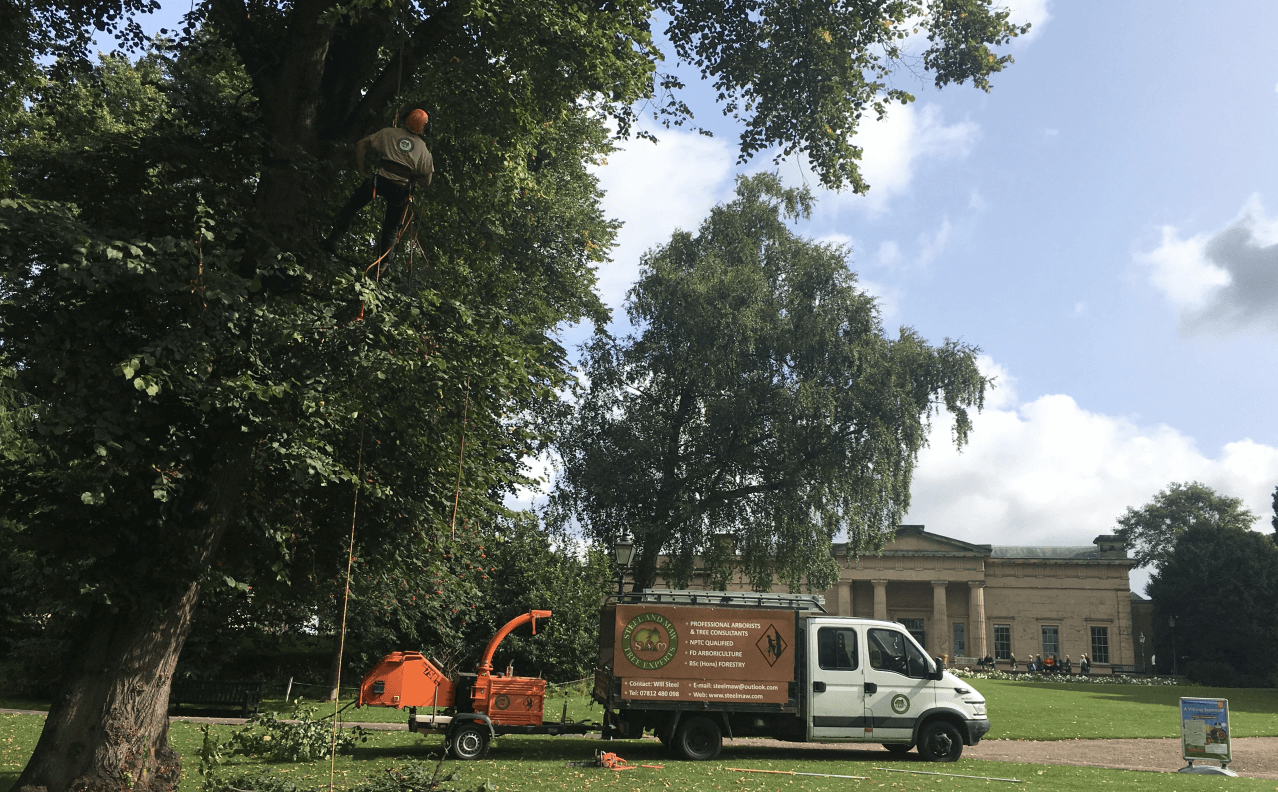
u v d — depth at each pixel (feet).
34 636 80.28
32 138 55.36
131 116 47.67
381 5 35.04
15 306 29.40
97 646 32.42
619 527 100.78
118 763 31.50
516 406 44.80
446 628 81.92
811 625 50.90
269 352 33.12
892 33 59.00
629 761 47.57
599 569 98.99
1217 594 192.13
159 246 28.99
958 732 50.16
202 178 37.24
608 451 102.73
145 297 29.45
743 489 103.45
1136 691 130.31
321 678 86.07
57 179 37.42
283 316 32.89
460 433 39.63
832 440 101.65
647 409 104.73
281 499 38.99
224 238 32.71
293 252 34.60
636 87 40.27
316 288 35.42
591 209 88.63
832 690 50.03
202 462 33.14
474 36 38.86
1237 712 99.71
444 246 48.42
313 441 34.01
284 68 37.70
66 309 29.43
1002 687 121.60
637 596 51.26
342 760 45.06
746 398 98.73
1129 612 206.59
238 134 37.19
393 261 38.27
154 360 27.81
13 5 38.55
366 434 38.88
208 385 29.76
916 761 49.83
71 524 31.32
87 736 31.42
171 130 37.78
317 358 33.42
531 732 48.88
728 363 99.40
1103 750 59.72
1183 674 198.70
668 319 104.22
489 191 46.19
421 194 43.91
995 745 61.11
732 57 57.41
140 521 32.12
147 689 32.60
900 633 51.39
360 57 39.75
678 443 104.17
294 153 36.01
